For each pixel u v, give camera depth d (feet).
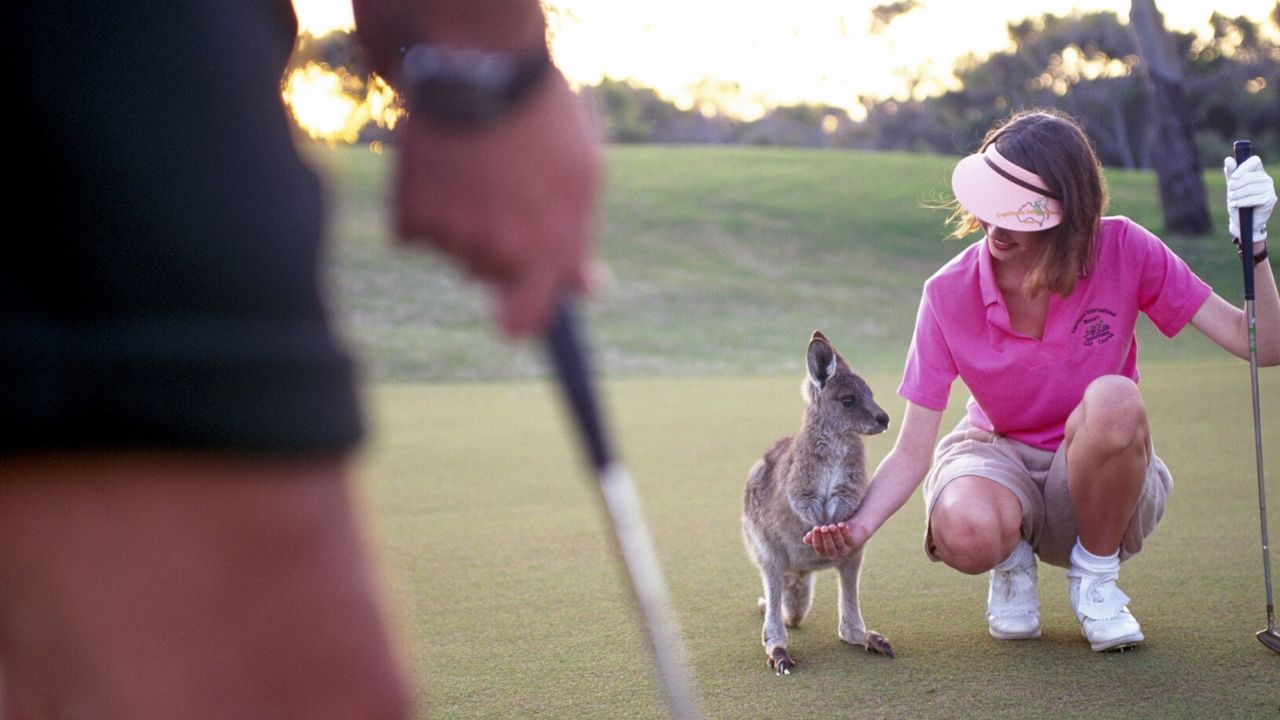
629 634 11.71
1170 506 17.17
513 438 27.58
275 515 2.82
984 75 150.30
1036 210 10.29
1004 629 11.23
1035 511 11.23
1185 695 9.45
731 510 18.40
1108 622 10.69
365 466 3.54
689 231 77.25
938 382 11.40
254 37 3.04
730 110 168.86
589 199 3.20
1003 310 11.14
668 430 28.22
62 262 2.68
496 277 3.16
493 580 14.16
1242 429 25.14
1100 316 11.14
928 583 13.65
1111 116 142.41
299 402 2.83
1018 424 11.59
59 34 2.71
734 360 48.80
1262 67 135.44
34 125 2.69
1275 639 10.55
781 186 88.99
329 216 3.16
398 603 13.10
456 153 3.00
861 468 12.09
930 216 81.51
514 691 10.03
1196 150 73.36
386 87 3.79
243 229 2.82
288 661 2.89
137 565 2.72
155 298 2.72
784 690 10.02
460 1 3.14
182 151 2.78
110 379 2.63
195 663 2.79
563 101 3.15
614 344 51.39
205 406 2.68
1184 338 49.55
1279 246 57.00
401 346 49.83
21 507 2.72
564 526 17.52
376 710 3.09
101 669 2.77
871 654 11.05
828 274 68.54
